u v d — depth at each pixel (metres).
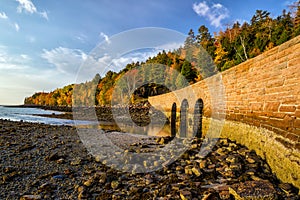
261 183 3.95
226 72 9.77
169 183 4.52
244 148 7.07
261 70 6.41
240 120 7.96
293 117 4.47
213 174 4.92
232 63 32.12
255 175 4.70
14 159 5.89
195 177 4.81
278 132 5.02
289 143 4.44
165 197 3.81
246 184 3.90
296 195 3.76
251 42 39.03
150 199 3.80
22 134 10.33
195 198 3.67
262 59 6.37
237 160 5.55
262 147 5.86
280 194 3.66
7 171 4.93
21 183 4.39
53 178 4.70
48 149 7.28
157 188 4.30
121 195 3.97
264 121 5.93
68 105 69.50
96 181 4.59
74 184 4.45
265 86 6.07
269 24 41.12
